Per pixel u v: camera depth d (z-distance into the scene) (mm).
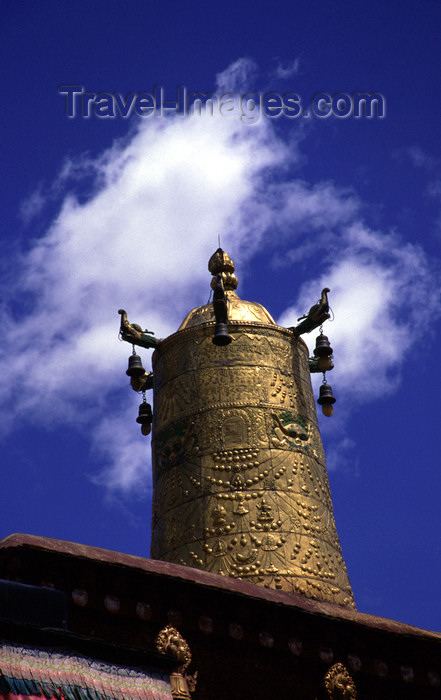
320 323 21016
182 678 15227
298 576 18891
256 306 21562
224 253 22250
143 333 21188
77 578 14781
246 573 18750
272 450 19859
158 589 15531
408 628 18156
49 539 14828
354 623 17344
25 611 13102
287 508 19453
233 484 19500
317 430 20922
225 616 16172
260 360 20578
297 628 16891
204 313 21266
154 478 20516
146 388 21891
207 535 19156
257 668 16359
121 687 13086
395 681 17844
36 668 12422
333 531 20031
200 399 20266
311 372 21844
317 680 16984
